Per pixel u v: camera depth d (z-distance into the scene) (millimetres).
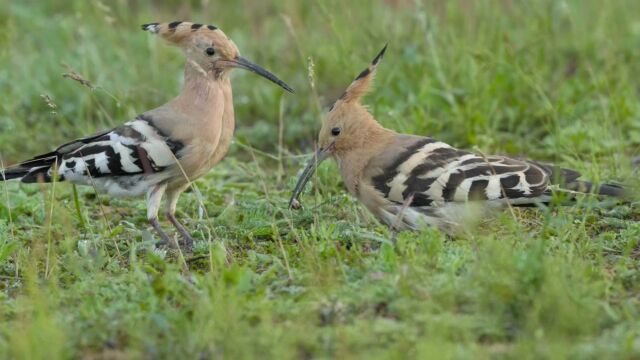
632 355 7695
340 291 8867
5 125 15883
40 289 9547
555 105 14688
